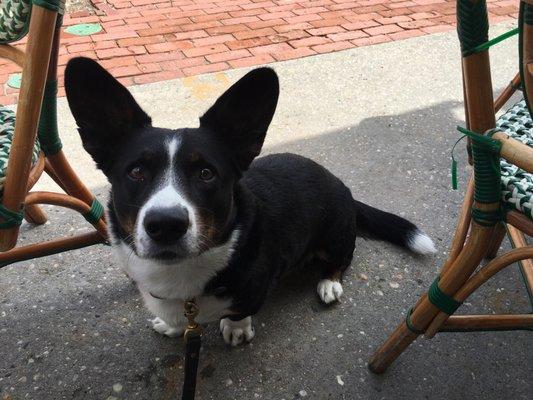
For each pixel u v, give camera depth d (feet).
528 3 1.06
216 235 1.65
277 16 4.93
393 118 3.57
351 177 3.03
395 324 2.21
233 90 1.65
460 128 1.38
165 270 1.72
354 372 2.01
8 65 3.89
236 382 1.96
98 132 1.68
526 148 1.26
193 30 4.59
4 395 1.89
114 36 4.42
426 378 1.98
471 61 1.27
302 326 2.19
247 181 2.01
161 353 2.06
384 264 2.49
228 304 1.85
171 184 1.54
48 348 2.06
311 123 3.49
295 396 1.92
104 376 1.97
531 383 1.97
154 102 3.58
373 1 5.33
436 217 2.77
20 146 1.44
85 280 2.35
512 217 1.44
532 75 1.12
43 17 1.30
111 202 1.80
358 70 4.09
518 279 2.38
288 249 2.07
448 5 5.24
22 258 2.01
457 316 1.74
